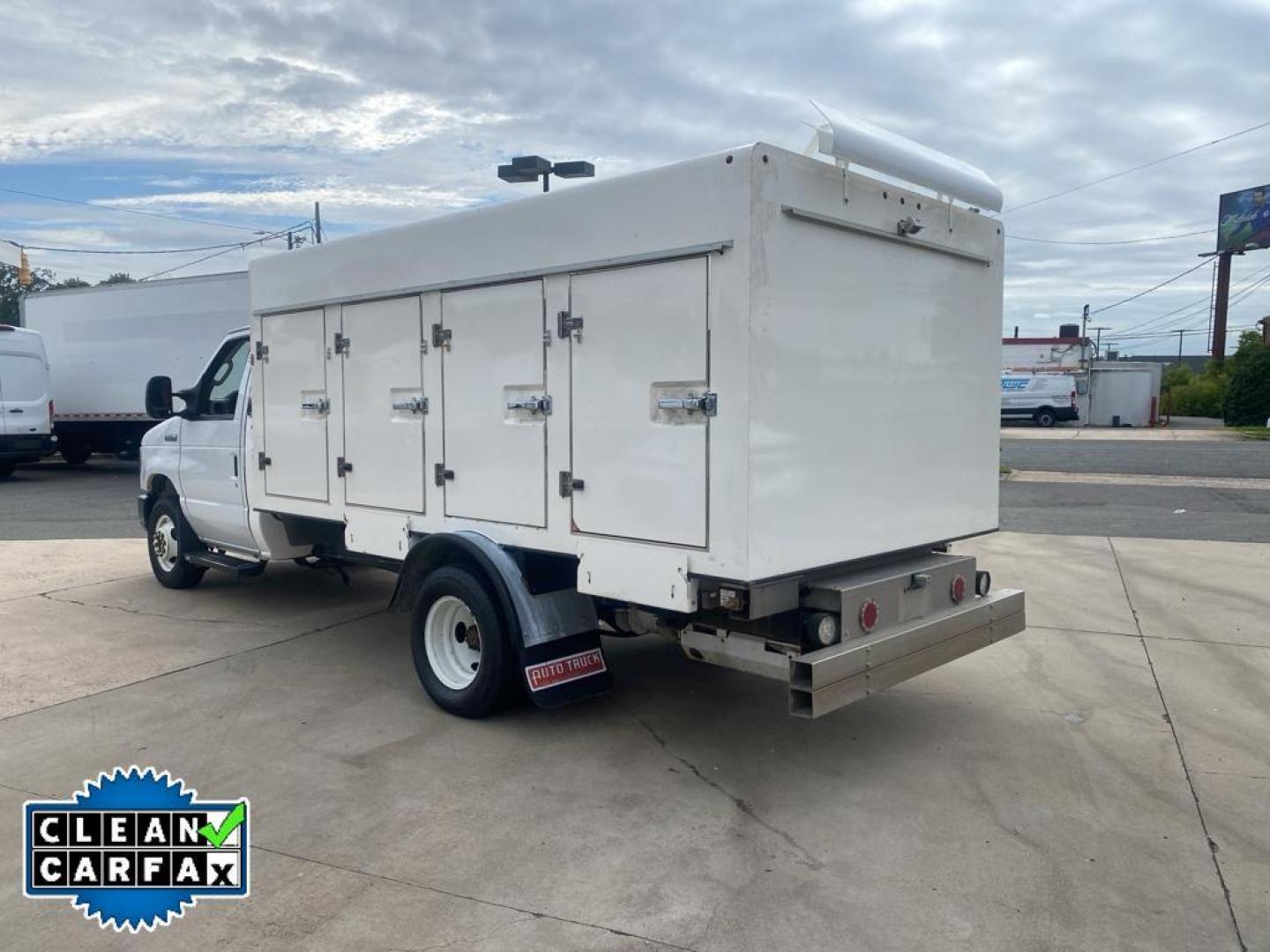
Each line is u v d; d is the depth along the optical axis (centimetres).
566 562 483
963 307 498
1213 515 1298
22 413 1688
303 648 641
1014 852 361
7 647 641
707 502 383
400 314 528
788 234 381
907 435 459
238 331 719
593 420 427
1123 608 742
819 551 407
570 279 433
